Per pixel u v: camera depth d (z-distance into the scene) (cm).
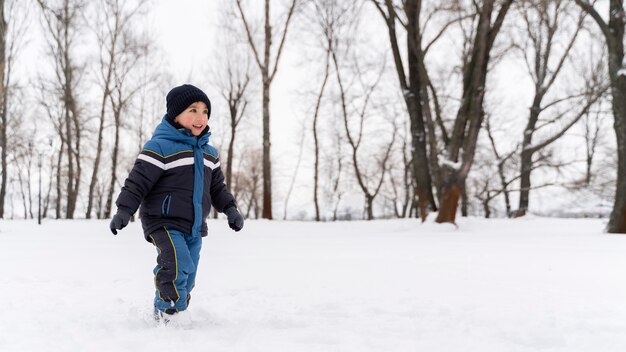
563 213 3022
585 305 316
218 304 326
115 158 2598
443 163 1362
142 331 243
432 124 1401
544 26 2288
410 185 3716
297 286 396
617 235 1056
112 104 2623
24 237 989
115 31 2545
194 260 279
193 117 281
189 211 273
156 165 266
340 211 4366
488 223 1533
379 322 272
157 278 260
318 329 254
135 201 260
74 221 1869
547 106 2272
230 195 308
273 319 271
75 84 2700
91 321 267
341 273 467
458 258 597
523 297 345
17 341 224
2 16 1177
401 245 809
